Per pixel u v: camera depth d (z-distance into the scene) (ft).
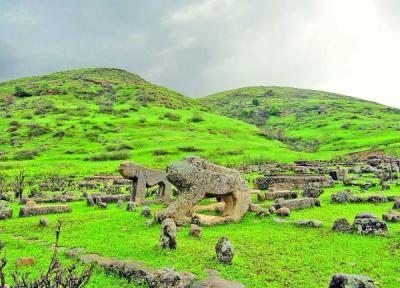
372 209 69.00
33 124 369.50
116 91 577.43
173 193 104.27
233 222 60.49
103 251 42.96
